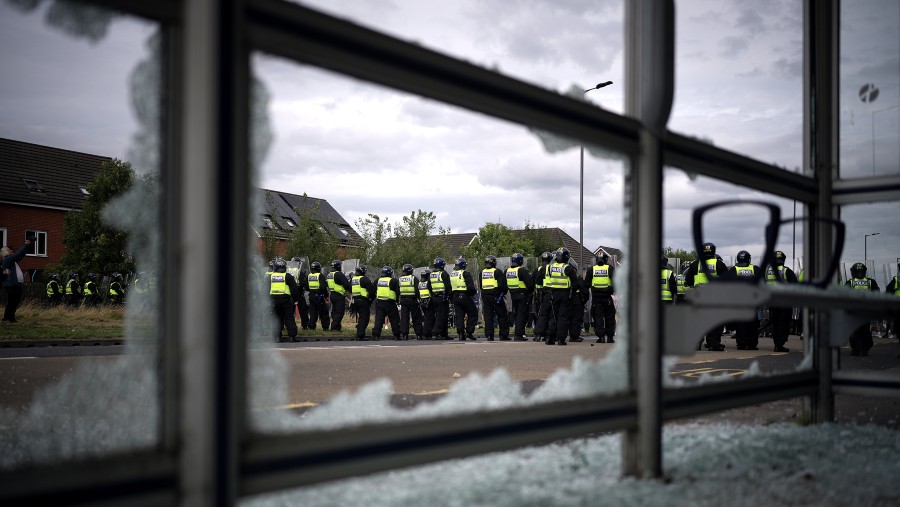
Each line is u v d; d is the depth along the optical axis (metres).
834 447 3.45
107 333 14.06
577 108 2.58
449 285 18.69
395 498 2.37
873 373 4.01
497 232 48.19
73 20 1.69
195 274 1.60
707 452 3.26
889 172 4.13
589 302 23.81
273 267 15.48
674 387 2.96
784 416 4.68
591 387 2.71
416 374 7.99
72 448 2.25
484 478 2.70
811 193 4.11
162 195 1.85
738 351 14.32
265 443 1.75
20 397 5.59
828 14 4.21
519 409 2.37
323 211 52.78
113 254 31.17
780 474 2.90
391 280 18.03
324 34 1.86
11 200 42.06
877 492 2.68
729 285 2.81
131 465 1.55
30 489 1.40
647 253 2.82
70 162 47.22
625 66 2.95
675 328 2.91
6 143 45.06
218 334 1.61
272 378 2.32
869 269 12.70
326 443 1.87
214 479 1.60
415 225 39.41
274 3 1.75
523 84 2.41
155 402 2.04
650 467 2.78
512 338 19.14
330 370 8.30
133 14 1.70
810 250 4.20
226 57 1.63
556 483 2.66
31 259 42.84
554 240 51.03
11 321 17.02
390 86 2.05
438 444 2.13
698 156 3.13
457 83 2.20
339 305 20.42
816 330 4.12
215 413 1.61
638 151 2.85
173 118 1.74
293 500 2.32
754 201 3.03
